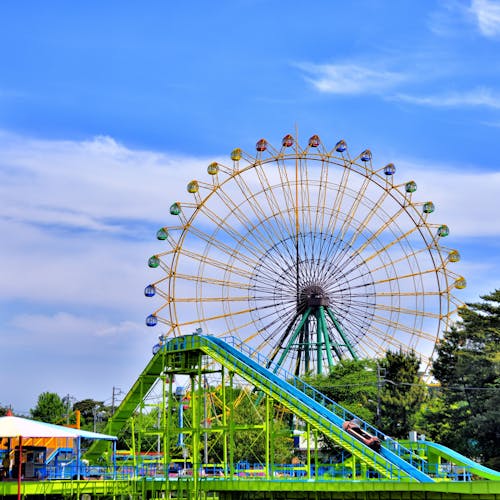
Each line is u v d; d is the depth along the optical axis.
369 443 93.81
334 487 87.12
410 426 138.00
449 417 134.38
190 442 143.38
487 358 133.50
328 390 145.62
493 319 139.25
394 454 93.25
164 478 107.88
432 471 99.19
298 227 150.50
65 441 126.69
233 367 105.62
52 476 107.00
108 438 109.25
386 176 153.25
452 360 143.12
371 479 89.19
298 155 151.50
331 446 142.62
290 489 91.19
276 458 145.75
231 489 97.12
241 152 149.00
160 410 144.25
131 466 122.19
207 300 147.00
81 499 109.44
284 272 149.75
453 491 78.06
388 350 151.75
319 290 148.62
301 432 142.50
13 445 120.12
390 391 143.88
